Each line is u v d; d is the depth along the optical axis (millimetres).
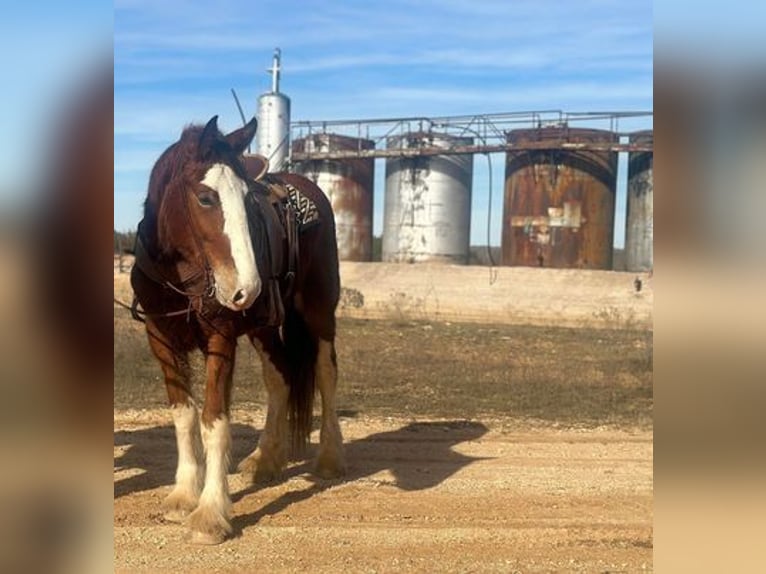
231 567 4680
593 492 6418
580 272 29375
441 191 34219
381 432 8578
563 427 8992
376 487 6465
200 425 5586
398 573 4641
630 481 6746
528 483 6652
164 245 5227
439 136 34156
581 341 17859
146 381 10898
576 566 4789
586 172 31359
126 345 13148
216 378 5270
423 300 27484
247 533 5301
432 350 15625
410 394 10781
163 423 8500
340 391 10859
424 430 8703
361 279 31312
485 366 13469
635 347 16844
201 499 5230
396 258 34750
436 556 4934
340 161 35000
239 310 4867
